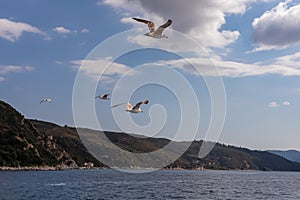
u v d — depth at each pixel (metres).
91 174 176.25
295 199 79.06
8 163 185.38
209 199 74.00
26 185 100.81
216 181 144.25
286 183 142.62
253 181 154.12
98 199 69.56
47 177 139.38
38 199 68.94
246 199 76.44
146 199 71.06
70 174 168.88
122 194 79.38
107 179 136.62
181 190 93.12
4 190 85.50
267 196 83.62
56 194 78.06
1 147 190.12
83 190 88.25
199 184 121.06
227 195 82.94
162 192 86.12
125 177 157.25
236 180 159.00
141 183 118.31
